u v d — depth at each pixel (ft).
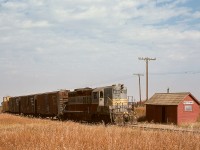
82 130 69.21
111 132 65.77
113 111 128.47
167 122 146.00
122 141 52.85
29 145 53.83
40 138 59.67
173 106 149.69
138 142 50.85
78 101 155.53
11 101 262.06
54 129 74.49
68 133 62.75
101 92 137.08
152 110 160.97
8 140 62.39
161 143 50.67
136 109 180.96
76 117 157.07
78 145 50.21
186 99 151.33
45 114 188.44
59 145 52.19
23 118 164.76
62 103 167.94
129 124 127.44
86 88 152.05
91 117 143.23
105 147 49.78
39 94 197.47
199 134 60.70
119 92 131.85
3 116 179.83
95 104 139.44
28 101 216.54
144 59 206.90
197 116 152.87
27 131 72.28
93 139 56.13
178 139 53.67
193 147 48.85
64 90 171.22
